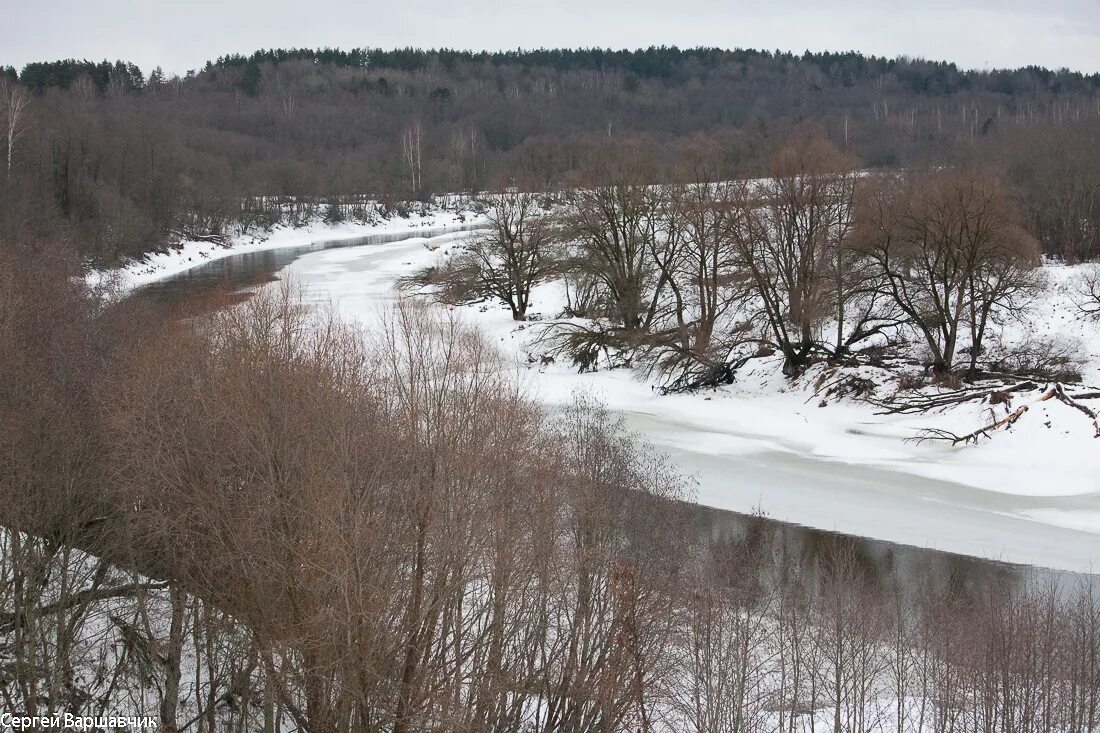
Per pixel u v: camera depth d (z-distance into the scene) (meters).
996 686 21.16
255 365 24.55
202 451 23.33
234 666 22.81
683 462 42.34
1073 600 27.33
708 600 23.77
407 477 22.09
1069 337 48.91
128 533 23.12
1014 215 48.94
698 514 35.22
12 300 31.47
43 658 21.44
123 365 28.34
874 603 26.86
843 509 36.31
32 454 23.39
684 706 22.78
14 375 26.16
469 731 20.36
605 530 24.86
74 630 22.34
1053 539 33.25
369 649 19.98
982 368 47.47
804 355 52.06
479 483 22.17
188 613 23.11
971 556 31.62
